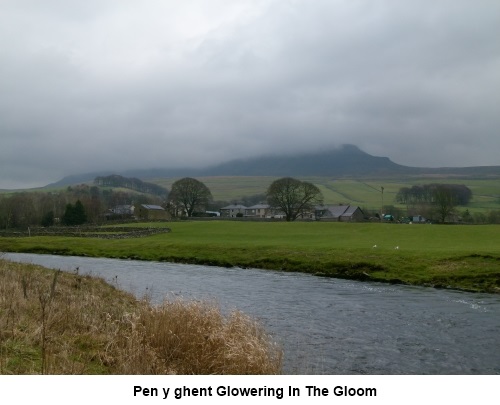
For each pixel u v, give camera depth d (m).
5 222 120.62
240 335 12.19
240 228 93.56
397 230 78.00
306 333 19.72
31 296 16.27
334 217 149.88
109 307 17.92
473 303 27.88
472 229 74.56
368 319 22.86
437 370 15.45
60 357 10.70
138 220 120.31
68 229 96.44
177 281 36.88
